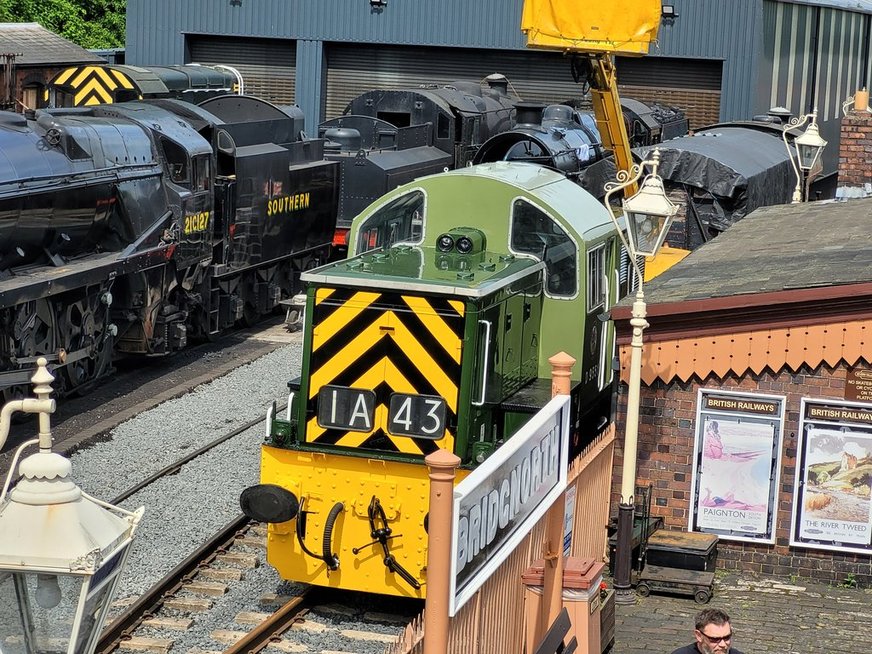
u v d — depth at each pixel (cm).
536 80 3762
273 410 995
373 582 977
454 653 673
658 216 1003
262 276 2392
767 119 3397
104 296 1795
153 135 1986
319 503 980
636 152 2381
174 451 1487
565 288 1130
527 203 1122
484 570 701
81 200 1741
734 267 1253
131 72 2853
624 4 2178
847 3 4528
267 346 2212
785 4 3734
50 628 449
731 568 1100
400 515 968
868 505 1056
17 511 452
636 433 1023
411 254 1086
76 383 1752
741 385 1078
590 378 1188
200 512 1252
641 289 1016
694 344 1081
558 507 861
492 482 698
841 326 1041
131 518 481
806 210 1803
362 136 2841
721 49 3541
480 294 945
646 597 1041
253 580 1079
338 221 2712
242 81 3547
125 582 1056
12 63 2933
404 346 962
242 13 3841
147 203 1912
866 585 1070
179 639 947
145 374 1936
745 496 1086
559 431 850
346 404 976
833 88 4453
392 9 3750
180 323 2019
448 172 1146
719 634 708
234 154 2194
